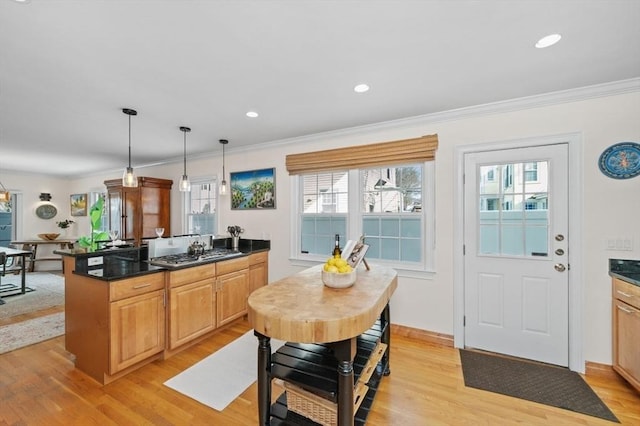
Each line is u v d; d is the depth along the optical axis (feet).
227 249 12.53
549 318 8.13
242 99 8.20
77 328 7.83
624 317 6.86
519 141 8.40
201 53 5.84
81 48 5.60
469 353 8.76
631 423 5.85
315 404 5.24
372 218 11.03
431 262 9.73
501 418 6.01
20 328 10.46
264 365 5.17
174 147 13.75
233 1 4.37
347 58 6.09
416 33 5.25
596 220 7.57
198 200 15.99
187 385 7.16
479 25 5.03
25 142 12.81
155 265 8.69
